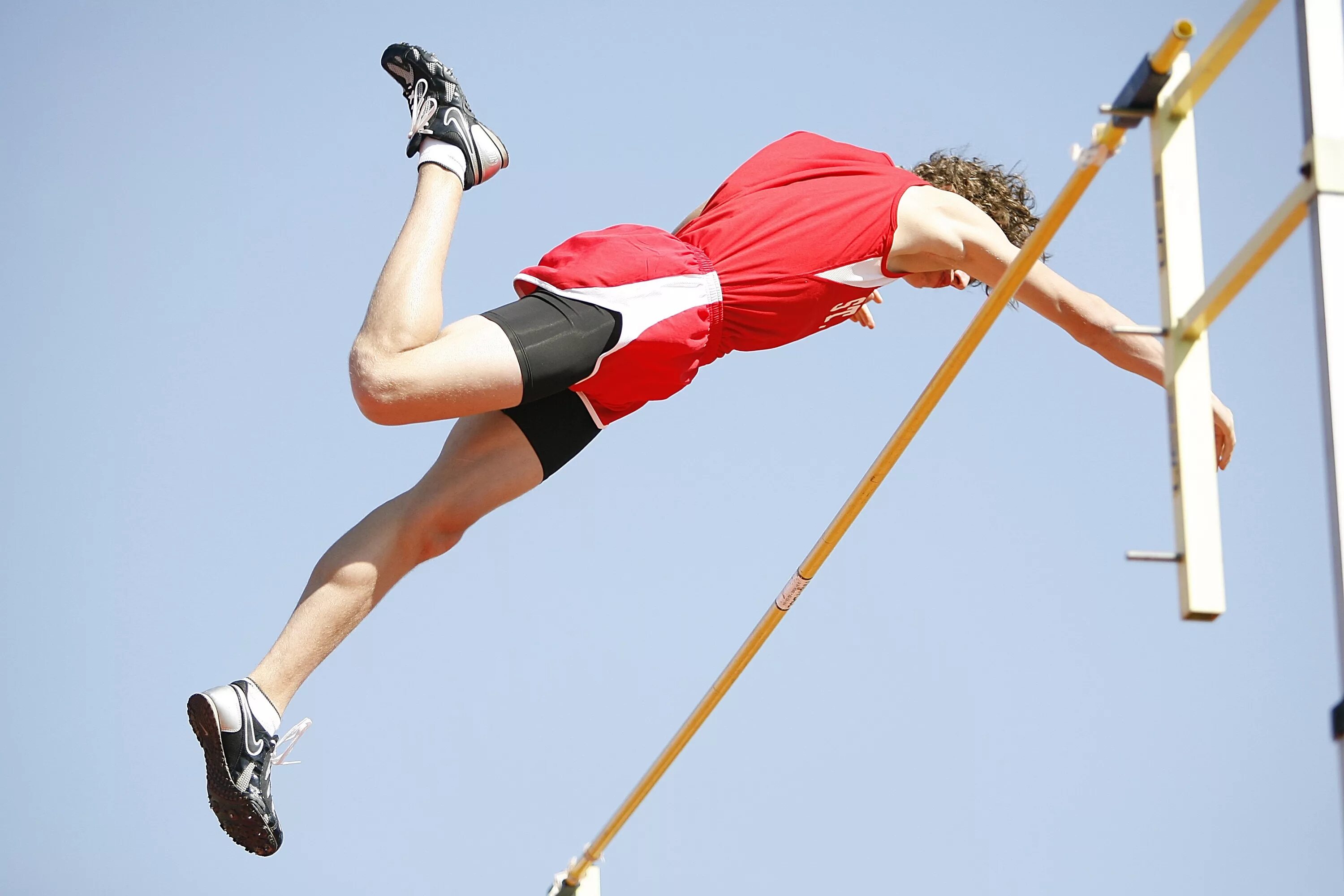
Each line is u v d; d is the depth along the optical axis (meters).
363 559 5.30
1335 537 3.34
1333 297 3.32
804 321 6.06
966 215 6.11
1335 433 3.31
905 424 5.33
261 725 5.12
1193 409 3.81
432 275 5.33
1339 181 3.34
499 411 5.71
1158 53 3.72
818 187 6.08
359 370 5.17
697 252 5.89
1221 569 3.74
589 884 8.34
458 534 5.61
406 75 5.75
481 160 5.73
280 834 5.31
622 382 5.71
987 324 4.78
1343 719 3.38
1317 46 3.43
